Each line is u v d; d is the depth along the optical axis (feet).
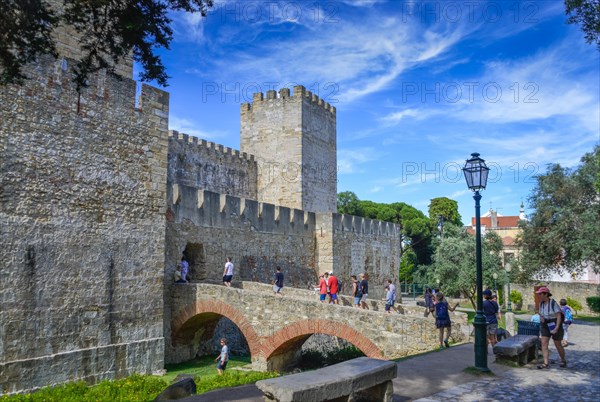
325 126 160.45
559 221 123.24
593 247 112.88
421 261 258.37
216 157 137.08
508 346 47.01
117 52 41.52
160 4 40.83
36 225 59.77
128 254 71.20
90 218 66.33
